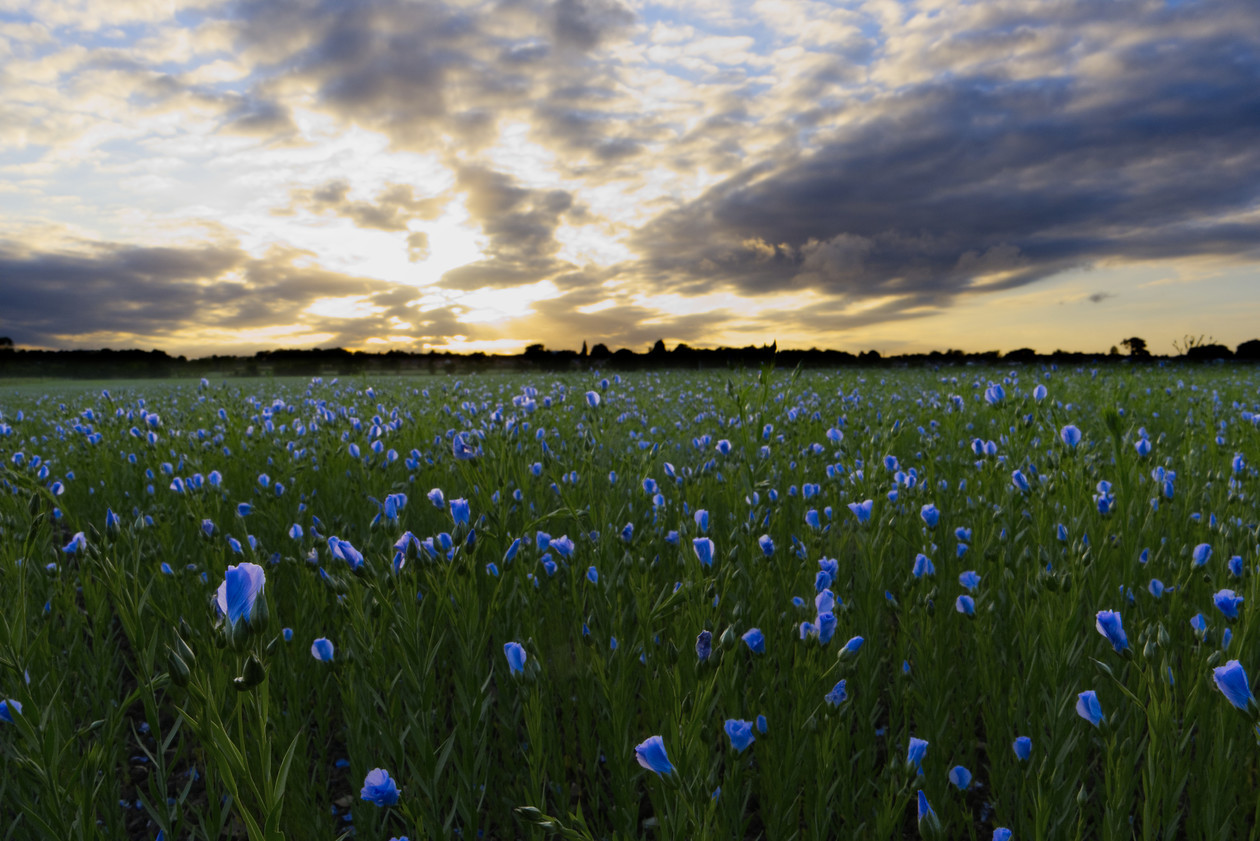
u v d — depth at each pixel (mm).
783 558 3520
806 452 5230
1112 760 1893
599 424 5258
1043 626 2629
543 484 4168
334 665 2391
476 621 2438
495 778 2699
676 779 1583
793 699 2338
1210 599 3197
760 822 2643
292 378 39281
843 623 2664
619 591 3113
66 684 3111
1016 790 2477
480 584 3297
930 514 3188
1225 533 3166
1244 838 2291
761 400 5023
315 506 5145
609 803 2727
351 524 4543
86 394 21219
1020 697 2586
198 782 2959
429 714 2203
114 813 2238
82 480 6395
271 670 3131
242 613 1220
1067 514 3438
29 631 2791
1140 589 3113
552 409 6250
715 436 6285
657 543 3551
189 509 4191
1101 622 1871
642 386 15594
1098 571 3000
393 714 2381
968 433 6711
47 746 1824
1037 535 3270
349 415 7930
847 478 4340
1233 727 2258
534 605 2979
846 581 3406
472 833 2291
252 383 28203
